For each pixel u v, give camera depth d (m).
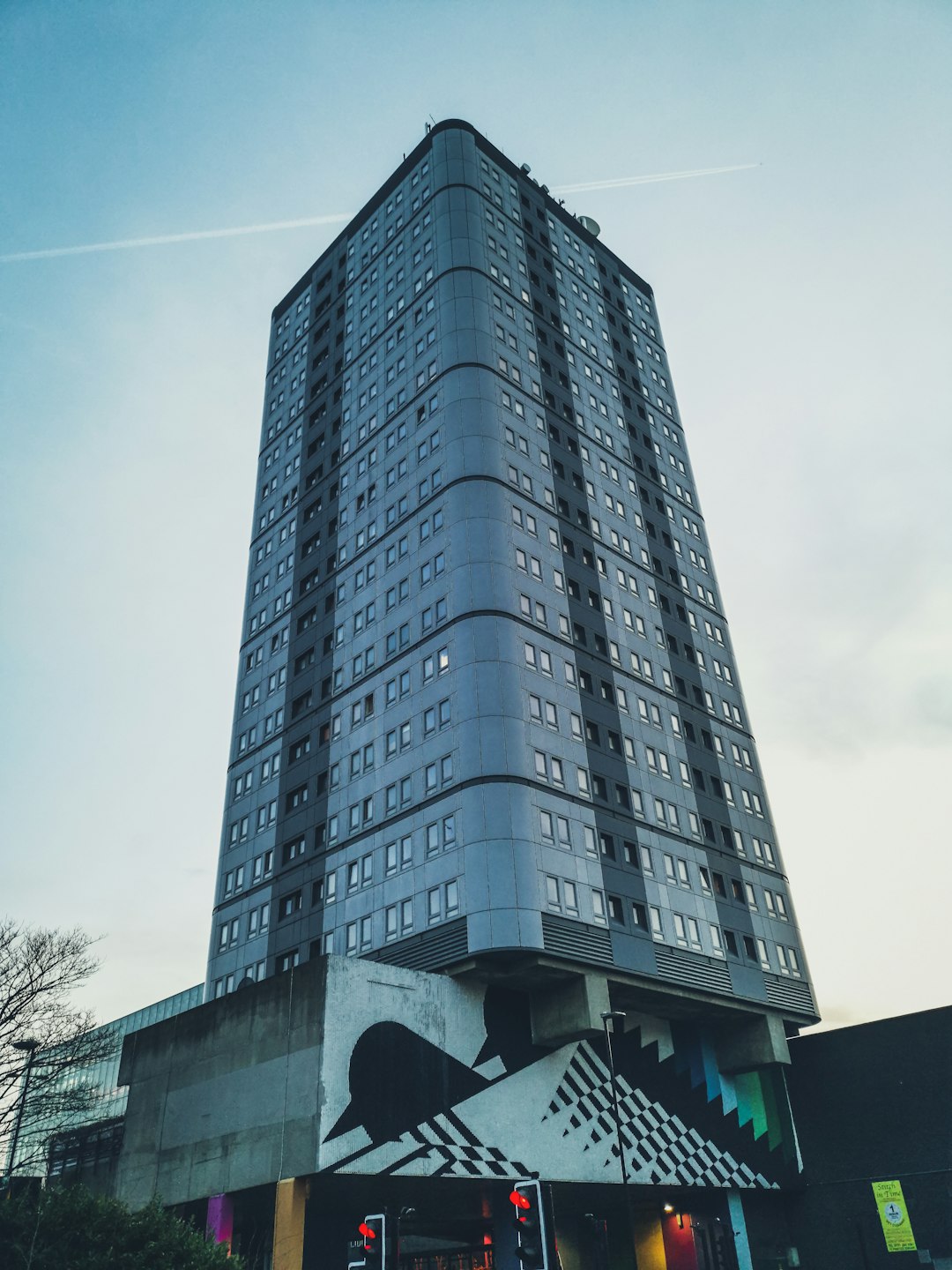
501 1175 45.25
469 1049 47.38
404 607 62.88
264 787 68.88
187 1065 48.97
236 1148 43.44
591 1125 50.81
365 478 72.69
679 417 89.44
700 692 71.56
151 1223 30.69
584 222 92.00
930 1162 57.25
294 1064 42.72
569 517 68.12
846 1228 59.03
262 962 61.22
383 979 45.38
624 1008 57.00
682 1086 57.97
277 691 72.44
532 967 48.19
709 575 80.50
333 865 59.06
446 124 81.69
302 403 86.00
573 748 57.09
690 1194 57.81
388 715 60.06
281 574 78.25
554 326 78.62
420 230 78.94
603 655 63.88
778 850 69.94
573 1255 57.97
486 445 64.25
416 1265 66.56
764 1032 60.59
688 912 58.69
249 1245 50.97
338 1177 40.94
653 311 95.44
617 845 56.34
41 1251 29.19
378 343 78.31
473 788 51.88
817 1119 62.25
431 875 51.94
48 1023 46.53
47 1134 52.50
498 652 55.97
